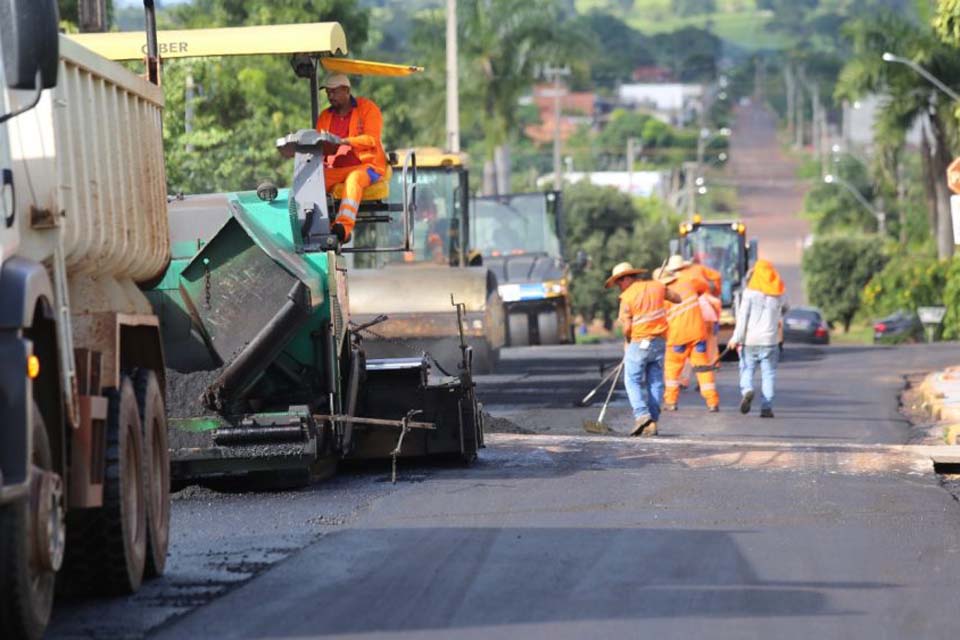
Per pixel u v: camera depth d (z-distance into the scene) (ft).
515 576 83.25
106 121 83.76
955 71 563.89
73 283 79.25
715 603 76.69
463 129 623.36
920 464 132.98
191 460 115.44
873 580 82.74
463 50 608.19
